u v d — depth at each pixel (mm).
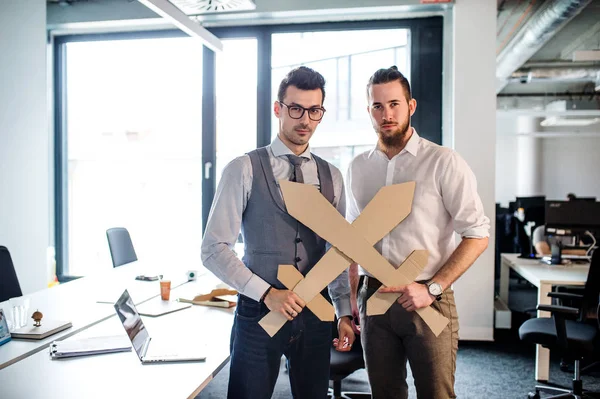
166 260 3828
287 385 3023
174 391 1411
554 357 3592
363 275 1798
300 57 4555
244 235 1555
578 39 5742
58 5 4395
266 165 1518
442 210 1661
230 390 1544
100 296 2623
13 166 3785
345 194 1735
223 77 4426
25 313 2072
